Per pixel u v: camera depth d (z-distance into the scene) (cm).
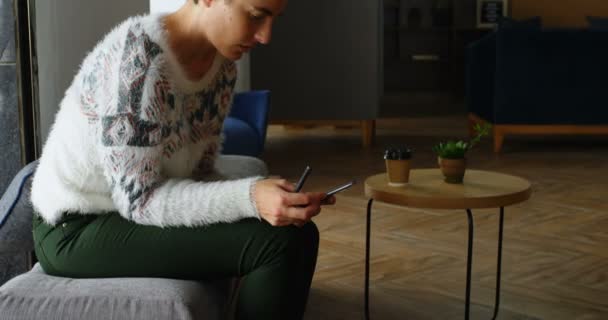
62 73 235
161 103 129
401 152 199
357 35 618
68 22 239
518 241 300
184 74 134
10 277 210
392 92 1111
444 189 193
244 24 128
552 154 565
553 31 569
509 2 1098
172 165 138
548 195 396
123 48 129
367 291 210
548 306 225
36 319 128
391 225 328
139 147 128
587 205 371
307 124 632
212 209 130
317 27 621
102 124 128
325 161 527
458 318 215
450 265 266
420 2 1137
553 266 265
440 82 1133
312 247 140
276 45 628
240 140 344
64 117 137
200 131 147
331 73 623
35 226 145
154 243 133
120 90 127
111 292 130
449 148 201
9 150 209
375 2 614
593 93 574
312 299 230
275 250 132
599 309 222
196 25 133
